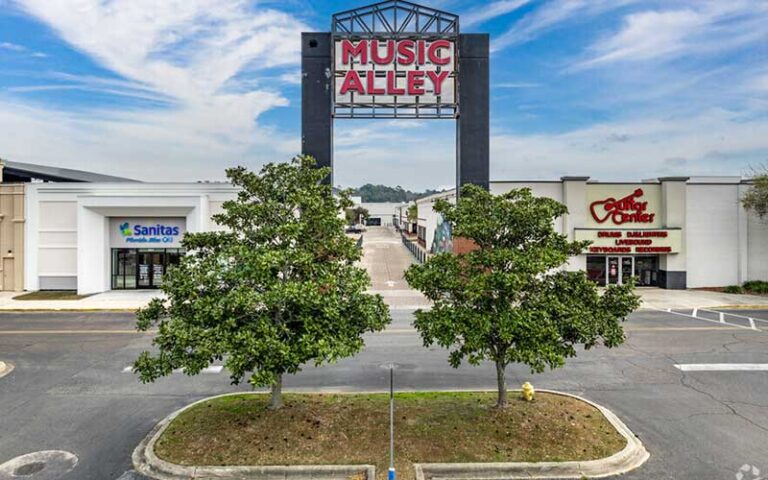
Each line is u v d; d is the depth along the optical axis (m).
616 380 14.04
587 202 30.70
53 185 29.69
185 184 29.28
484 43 28.83
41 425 11.12
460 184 28.89
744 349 17.17
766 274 30.95
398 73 28.48
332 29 28.28
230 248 9.95
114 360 16.11
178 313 9.88
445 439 9.88
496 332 9.95
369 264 40.59
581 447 9.70
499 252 9.79
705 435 10.63
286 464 8.98
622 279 31.41
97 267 29.44
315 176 11.18
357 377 14.20
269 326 9.20
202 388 13.39
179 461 9.14
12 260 30.03
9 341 18.62
